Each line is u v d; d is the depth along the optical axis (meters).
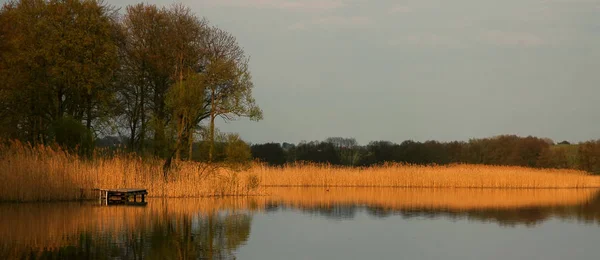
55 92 41.62
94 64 39.97
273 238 19.14
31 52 38.84
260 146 77.44
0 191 27.91
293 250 17.05
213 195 35.41
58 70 38.94
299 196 37.47
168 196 33.47
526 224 24.23
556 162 78.75
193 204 29.52
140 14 44.75
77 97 42.41
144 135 42.59
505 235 21.05
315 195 38.69
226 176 37.88
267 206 29.62
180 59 44.47
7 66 37.97
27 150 31.31
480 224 23.97
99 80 40.47
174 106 34.97
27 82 38.75
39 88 39.81
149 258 15.23
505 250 17.97
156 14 44.94
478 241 19.56
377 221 24.31
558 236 20.98
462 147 84.81
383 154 80.06
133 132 46.09
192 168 35.41
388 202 33.56
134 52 44.19
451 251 17.61
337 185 50.25
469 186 51.19
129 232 19.44
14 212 24.39
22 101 39.72
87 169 31.83
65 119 37.84
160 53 44.12
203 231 20.09
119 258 15.16
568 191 48.59
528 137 83.62
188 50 44.53
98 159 34.34
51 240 17.66
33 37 39.19
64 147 35.25
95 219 22.50
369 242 18.84
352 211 28.05
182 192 33.72
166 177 34.91
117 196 30.28
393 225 23.12
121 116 45.97
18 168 28.66
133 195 32.25
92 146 38.00
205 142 35.12
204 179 35.25
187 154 36.94
